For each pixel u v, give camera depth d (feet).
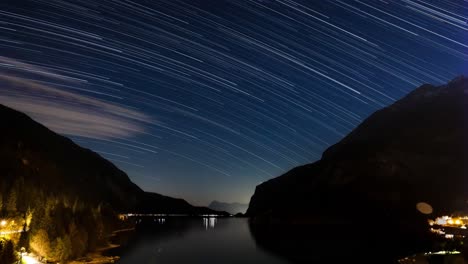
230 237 317.83
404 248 214.48
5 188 194.18
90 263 160.25
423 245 219.00
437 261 129.70
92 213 234.38
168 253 211.61
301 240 288.30
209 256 204.85
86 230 199.82
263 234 348.18
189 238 304.30
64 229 166.50
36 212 157.99
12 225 147.64
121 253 201.98
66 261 151.33
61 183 364.38
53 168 402.11
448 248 143.54
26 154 357.61
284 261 190.49
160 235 326.44
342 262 181.16
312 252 219.61
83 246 179.32
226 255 209.46
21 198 192.44
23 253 136.87
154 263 175.52
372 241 265.34
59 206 196.44
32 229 146.61
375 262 174.60
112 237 292.81
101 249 214.90
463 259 120.98
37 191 223.71
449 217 273.95
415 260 140.26
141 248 228.63
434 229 259.80
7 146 339.98
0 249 118.32
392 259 179.52
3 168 279.08
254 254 213.66
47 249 143.64
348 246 242.78
